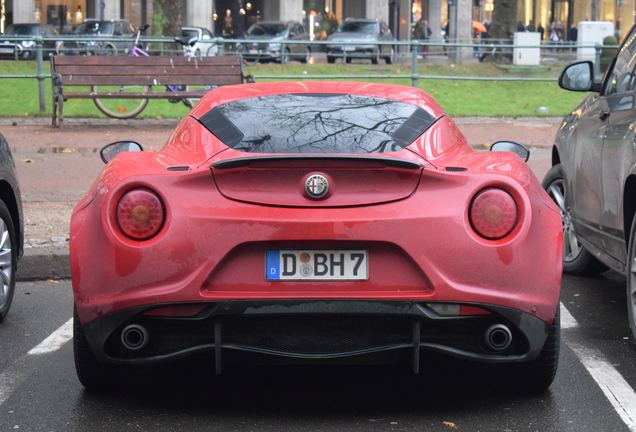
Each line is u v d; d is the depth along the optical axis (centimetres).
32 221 936
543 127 1850
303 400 494
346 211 442
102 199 455
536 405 486
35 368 553
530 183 466
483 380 524
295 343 449
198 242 441
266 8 5841
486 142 1591
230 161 444
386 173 447
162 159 485
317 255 443
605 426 457
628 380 528
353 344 448
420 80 2603
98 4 5406
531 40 3359
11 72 2584
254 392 506
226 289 443
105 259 448
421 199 446
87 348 483
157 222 445
